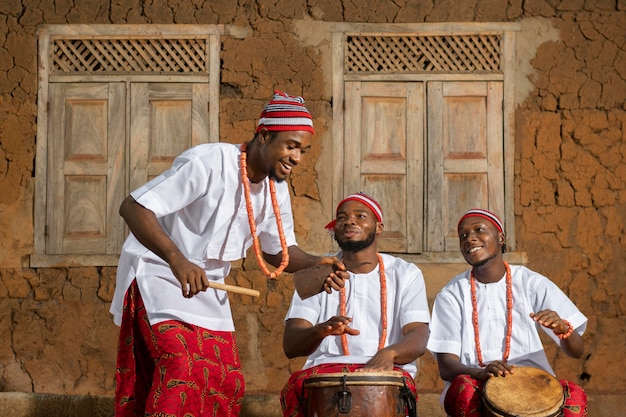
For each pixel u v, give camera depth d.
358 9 8.21
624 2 8.18
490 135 8.14
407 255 8.07
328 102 8.16
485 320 6.07
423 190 8.12
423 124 8.18
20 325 7.91
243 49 8.15
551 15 8.20
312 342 5.33
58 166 8.09
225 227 4.97
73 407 7.00
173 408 4.62
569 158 8.06
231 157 4.91
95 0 8.20
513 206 8.05
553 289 6.11
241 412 6.95
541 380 5.44
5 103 8.11
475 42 8.23
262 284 7.91
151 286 4.90
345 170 8.10
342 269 4.89
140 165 8.11
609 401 7.46
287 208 5.29
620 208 8.02
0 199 8.04
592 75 8.13
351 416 4.91
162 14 8.20
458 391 5.51
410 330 5.54
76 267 7.98
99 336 7.91
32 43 8.16
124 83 8.16
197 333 4.89
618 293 7.93
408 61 8.24
